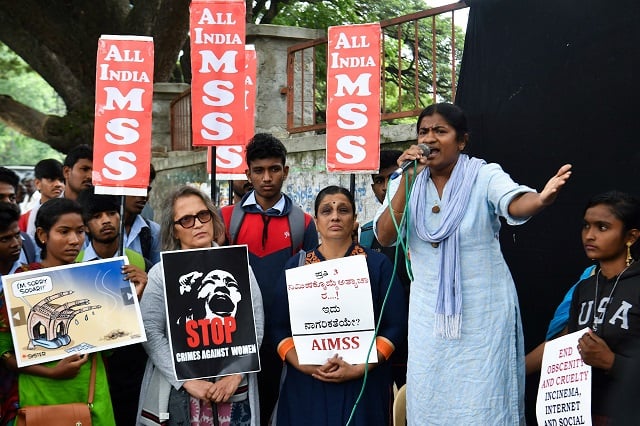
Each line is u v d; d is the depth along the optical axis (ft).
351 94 16.39
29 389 13.76
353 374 13.80
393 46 33.42
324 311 14.10
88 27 52.90
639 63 14.83
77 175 20.36
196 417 14.12
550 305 16.19
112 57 16.75
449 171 12.75
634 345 11.49
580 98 15.62
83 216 14.92
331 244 14.67
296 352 14.11
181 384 14.02
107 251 16.40
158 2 50.49
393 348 14.06
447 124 12.46
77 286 13.97
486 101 17.11
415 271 12.97
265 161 16.62
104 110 16.74
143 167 16.67
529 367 14.10
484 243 12.44
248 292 14.48
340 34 16.43
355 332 14.01
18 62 75.31
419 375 12.57
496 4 16.80
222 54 17.58
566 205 15.88
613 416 8.17
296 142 29.09
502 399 12.25
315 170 28.25
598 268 13.38
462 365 12.27
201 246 14.66
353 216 14.73
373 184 18.83
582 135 15.64
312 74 31.40
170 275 14.29
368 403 13.96
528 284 16.52
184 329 14.14
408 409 12.88
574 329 13.00
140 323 14.10
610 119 15.24
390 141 24.11
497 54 16.90
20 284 13.73
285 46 33.94
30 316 13.67
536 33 16.24
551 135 16.08
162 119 46.57
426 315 12.61
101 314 13.98
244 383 14.38
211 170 18.13
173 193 14.93
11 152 148.56
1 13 52.39
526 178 16.53
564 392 12.14
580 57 15.60
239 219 16.80
